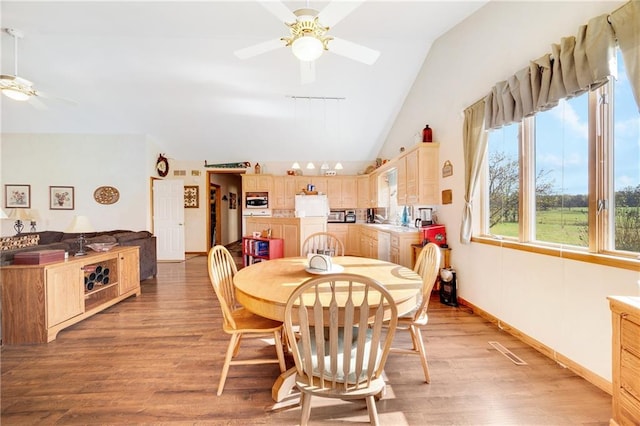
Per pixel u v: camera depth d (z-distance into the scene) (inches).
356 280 48.3
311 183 279.1
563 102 87.4
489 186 123.7
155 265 197.6
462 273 135.3
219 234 339.3
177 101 199.8
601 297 72.4
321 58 158.2
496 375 78.4
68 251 133.3
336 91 191.5
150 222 251.6
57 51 149.9
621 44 65.2
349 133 247.0
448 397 69.8
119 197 242.7
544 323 89.8
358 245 268.2
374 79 181.5
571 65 77.0
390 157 240.7
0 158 237.1
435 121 158.6
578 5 78.4
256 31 134.6
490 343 96.7
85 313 117.1
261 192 275.7
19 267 97.8
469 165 125.3
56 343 99.2
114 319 121.4
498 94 105.5
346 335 49.7
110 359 88.4
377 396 69.2
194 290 165.9
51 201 239.5
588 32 71.6
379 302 54.2
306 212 270.7
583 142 81.0
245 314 81.3
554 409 65.4
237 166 286.0
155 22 126.9
